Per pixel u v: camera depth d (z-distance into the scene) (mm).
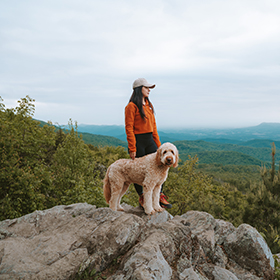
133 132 4137
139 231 3512
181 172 16062
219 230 4309
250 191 10570
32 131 11250
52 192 11078
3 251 2723
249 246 3809
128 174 4016
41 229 3512
